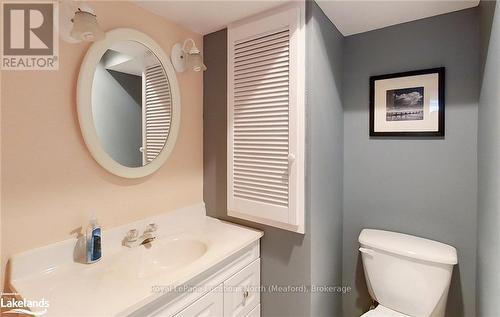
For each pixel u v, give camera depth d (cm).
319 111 132
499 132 90
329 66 144
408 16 141
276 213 132
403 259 132
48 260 102
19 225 96
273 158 133
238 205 147
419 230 148
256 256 145
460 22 134
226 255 117
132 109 127
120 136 122
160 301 93
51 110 103
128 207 129
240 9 132
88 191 114
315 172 130
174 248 136
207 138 167
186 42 147
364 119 163
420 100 144
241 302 133
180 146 155
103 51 114
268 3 126
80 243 111
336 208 161
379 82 156
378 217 161
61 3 103
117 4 121
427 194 145
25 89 96
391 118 153
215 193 164
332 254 156
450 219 139
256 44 137
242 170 146
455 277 139
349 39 167
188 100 158
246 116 142
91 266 107
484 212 113
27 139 97
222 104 158
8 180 94
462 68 134
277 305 142
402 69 150
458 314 138
